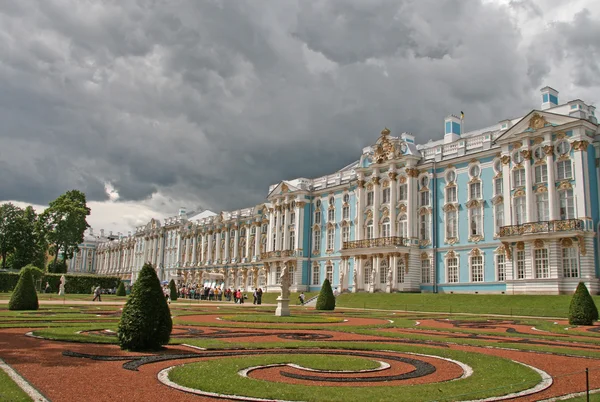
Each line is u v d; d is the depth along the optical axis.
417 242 64.69
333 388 11.35
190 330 23.56
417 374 13.30
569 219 48.19
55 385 11.16
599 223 48.53
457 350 17.91
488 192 57.88
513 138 54.25
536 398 11.02
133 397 10.40
